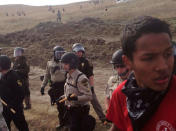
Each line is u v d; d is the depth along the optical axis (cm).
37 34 2683
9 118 444
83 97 395
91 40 2031
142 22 99
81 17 4950
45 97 886
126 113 130
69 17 5341
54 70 517
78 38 2231
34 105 777
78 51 503
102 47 1825
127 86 121
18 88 434
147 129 110
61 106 530
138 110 112
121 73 319
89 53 1733
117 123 141
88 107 419
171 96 104
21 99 445
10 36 2755
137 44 98
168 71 97
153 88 100
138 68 101
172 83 105
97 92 922
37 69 1512
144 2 5316
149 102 107
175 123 100
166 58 97
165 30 97
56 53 520
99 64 1501
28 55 1862
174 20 2541
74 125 409
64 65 404
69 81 412
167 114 103
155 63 96
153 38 95
